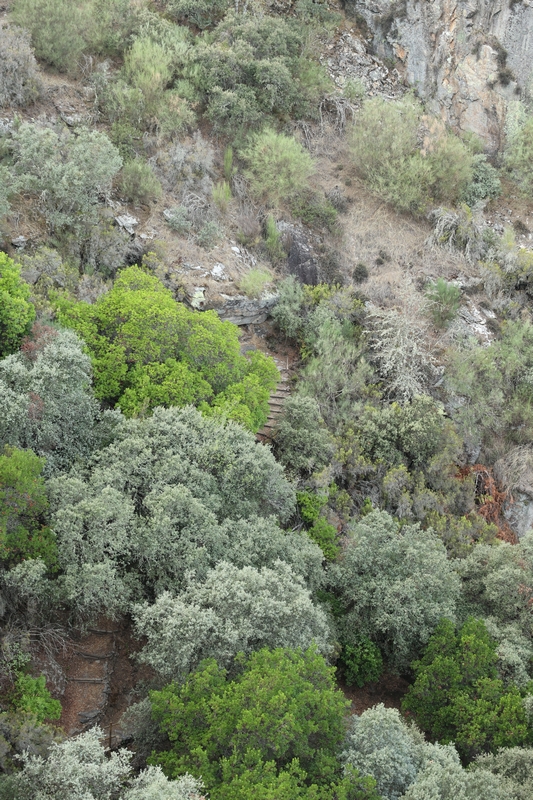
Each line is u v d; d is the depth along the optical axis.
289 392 19.17
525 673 13.56
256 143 22.62
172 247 19.78
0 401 12.62
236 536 13.62
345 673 14.52
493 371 20.72
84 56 22.81
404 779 11.12
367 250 22.81
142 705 11.19
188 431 14.36
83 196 18.31
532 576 15.19
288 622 12.14
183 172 21.45
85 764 9.38
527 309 22.89
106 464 13.77
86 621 12.68
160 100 22.41
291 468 16.92
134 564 13.17
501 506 19.58
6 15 22.44
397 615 14.24
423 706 13.44
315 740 10.93
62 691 11.82
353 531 15.77
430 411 18.80
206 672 10.73
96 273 18.09
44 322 15.13
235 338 16.78
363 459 17.72
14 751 9.95
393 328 20.02
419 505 17.61
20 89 20.36
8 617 11.72
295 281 21.17
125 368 15.38
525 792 11.38
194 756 10.11
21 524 11.87
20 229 17.69
